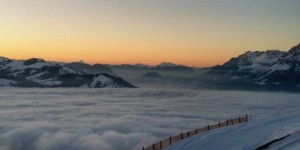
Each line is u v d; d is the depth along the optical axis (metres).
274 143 46.88
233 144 48.69
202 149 47.19
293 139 47.34
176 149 48.19
